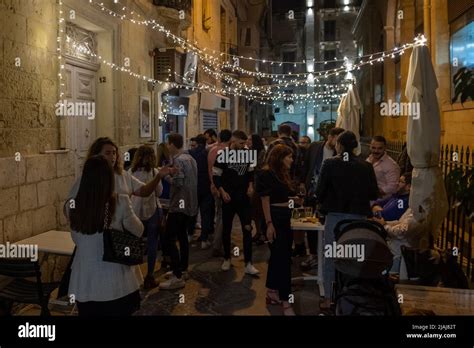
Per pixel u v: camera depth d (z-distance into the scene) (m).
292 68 41.94
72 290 3.23
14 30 5.04
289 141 8.56
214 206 8.59
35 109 5.49
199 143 8.37
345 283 3.74
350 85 9.54
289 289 5.04
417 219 5.10
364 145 21.23
